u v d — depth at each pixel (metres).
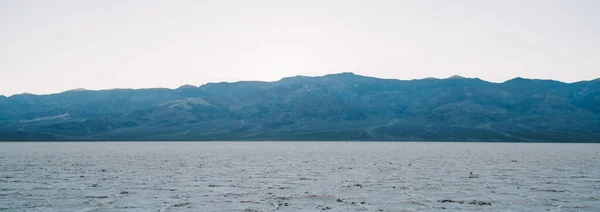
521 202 23.78
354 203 23.47
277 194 26.20
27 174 36.88
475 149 98.50
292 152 80.81
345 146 121.69
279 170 40.84
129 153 76.00
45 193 26.47
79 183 30.98
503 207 22.52
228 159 57.84
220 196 25.52
